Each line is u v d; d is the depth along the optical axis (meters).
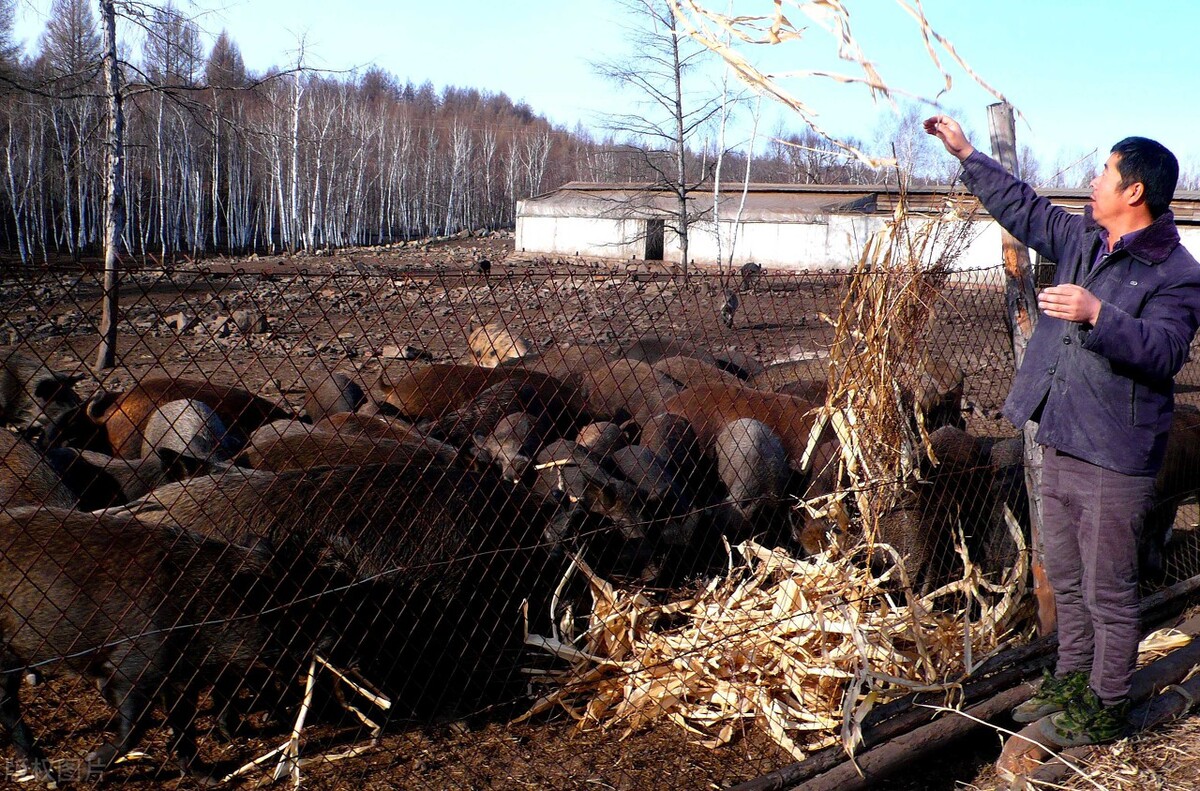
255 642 3.75
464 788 3.50
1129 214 3.29
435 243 57.47
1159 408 3.26
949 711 3.74
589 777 3.57
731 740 3.83
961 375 6.25
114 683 3.53
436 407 7.63
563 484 5.16
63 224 42.12
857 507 4.45
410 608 4.36
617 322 11.80
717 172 26.33
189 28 13.02
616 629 4.37
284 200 55.03
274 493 4.31
